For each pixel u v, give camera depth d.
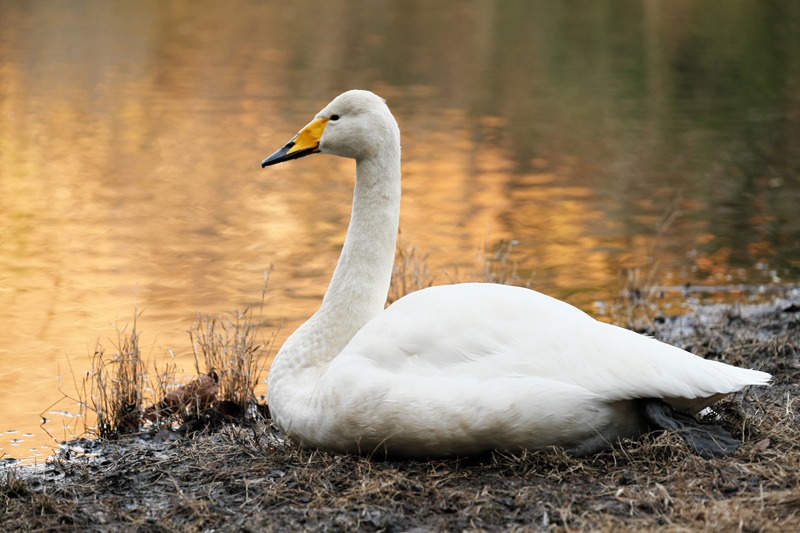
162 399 9.49
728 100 33.44
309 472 6.98
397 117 30.42
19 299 13.20
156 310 12.77
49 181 21.36
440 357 6.87
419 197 20.11
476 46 49.12
